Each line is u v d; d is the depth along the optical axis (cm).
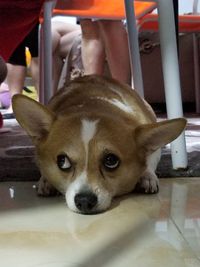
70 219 43
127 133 49
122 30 99
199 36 161
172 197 50
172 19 60
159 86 166
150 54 163
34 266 31
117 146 47
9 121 135
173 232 38
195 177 60
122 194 51
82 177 46
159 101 167
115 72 99
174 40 60
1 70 87
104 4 96
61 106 57
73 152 47
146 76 165
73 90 61
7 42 80
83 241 36
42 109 49
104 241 36
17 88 146
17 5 66
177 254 33
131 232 38
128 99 61
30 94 189
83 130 48
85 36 109
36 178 59
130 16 80
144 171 52
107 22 97
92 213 45
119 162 48
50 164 49
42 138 51
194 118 139
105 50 106
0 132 103
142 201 49
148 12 98
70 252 34
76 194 45
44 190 51
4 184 57
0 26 73
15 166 63
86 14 99
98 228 40
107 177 47
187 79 169
